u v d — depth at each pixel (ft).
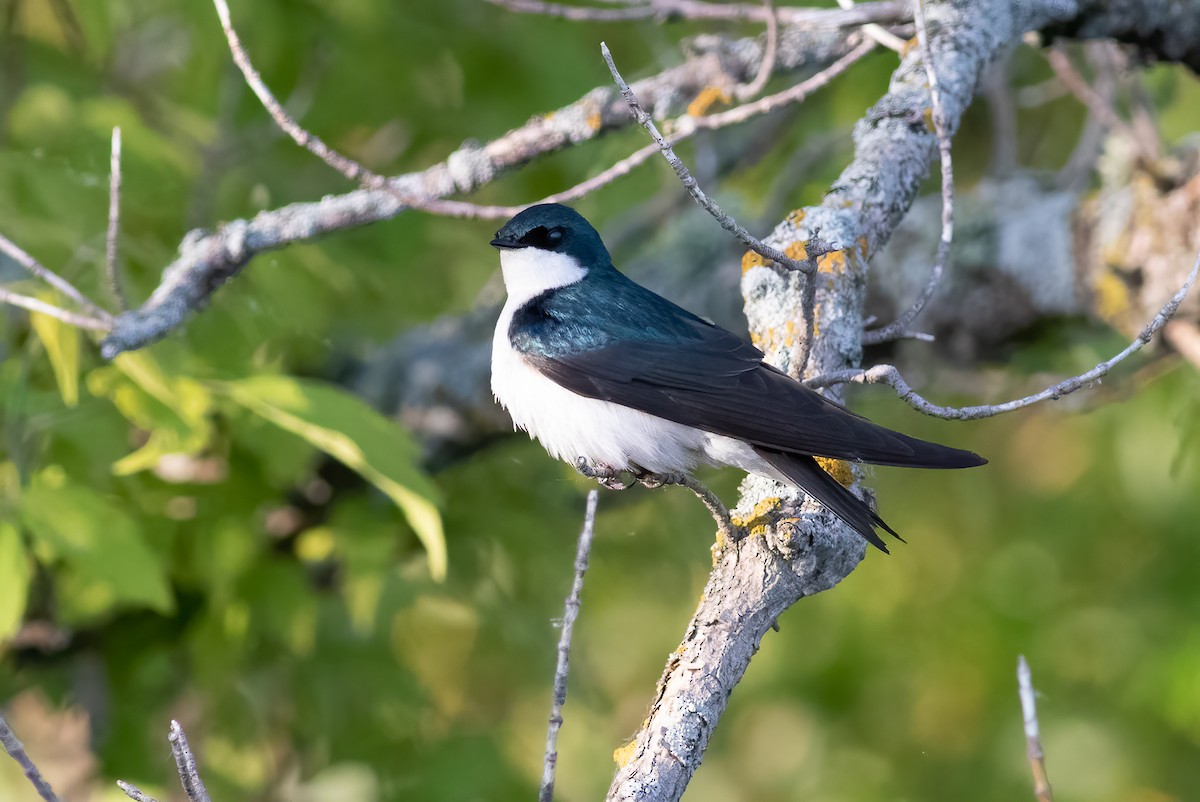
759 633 18.85
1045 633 42.86
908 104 24.97
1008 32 26.86
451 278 41.93
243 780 36.91
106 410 30.32
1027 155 48.34
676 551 40.98
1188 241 31.99
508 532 37.81
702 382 22.40
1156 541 43.04
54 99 34.99
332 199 27.17
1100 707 42.50
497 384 25.20
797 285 22.93
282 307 33.19
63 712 37.73
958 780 43.93
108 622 35.42
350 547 34.14
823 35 29.32
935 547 46.32
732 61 29.17
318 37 36.78
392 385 38.60
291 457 32.30
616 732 47.67
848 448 19.48
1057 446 45.68
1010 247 34.45
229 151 35.76
